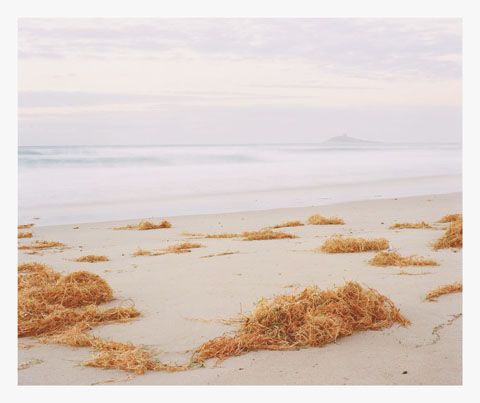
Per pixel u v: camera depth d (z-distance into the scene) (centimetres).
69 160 3425
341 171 3002
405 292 611
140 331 518
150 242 1094
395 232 1085
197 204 1741
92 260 899
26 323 529
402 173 2836
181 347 474
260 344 463
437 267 734
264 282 690
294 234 1112
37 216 1531
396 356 438
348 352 448
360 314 506
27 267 795
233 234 1139
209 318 549
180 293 653
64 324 538
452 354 439
